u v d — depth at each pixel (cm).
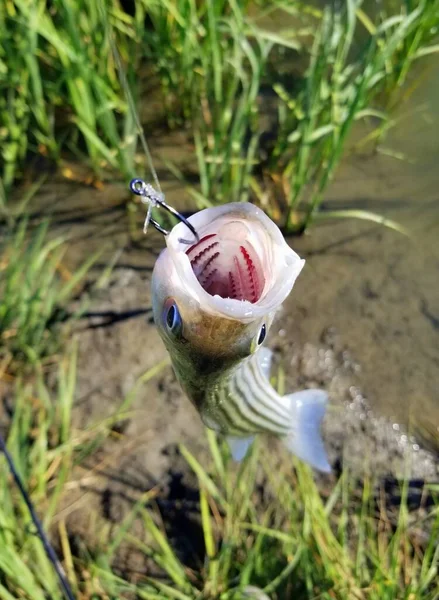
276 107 55
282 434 30
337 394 42
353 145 53
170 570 35
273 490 38
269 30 58
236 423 27
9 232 48
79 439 39
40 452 37
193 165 52
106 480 39
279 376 43
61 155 52
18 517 36
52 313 44
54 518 37
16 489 37
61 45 45
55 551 36
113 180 50
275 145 52
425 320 45
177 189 50
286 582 35
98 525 37
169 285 20
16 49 49
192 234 20
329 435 41
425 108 55
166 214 49
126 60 53
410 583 34
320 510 36
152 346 43
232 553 36
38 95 48
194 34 49
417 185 51
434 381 43
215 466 39
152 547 37
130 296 45
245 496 37
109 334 44
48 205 50
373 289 47
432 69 57
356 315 45
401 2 58
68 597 31
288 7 56
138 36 51
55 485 38
